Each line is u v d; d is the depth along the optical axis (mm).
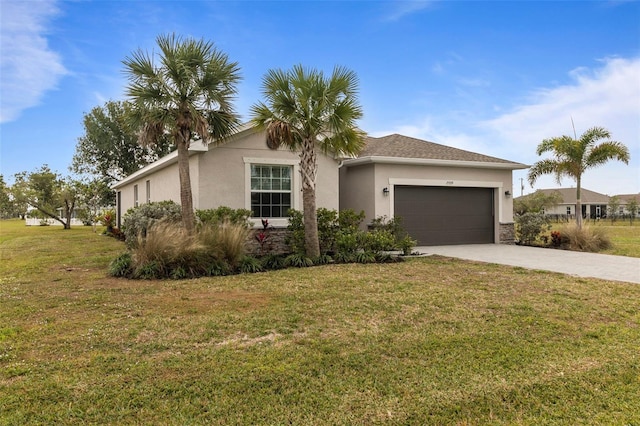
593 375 3869
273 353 4348
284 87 10047
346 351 4418
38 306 6281
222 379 3732
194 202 12227
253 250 11992
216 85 10148
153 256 8836
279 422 3078
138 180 21125
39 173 35344
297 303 6387
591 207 54281
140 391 3506
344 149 11086
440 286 7621
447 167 15211
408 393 3518
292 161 12945
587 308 6102
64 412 3164
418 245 14922
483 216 16094
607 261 11055
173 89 10016
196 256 8984
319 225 11680
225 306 6238
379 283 7879
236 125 11008
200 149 11477
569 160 15664
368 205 14438
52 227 35469
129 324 5352
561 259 11469
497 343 4656
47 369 3939
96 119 35875
